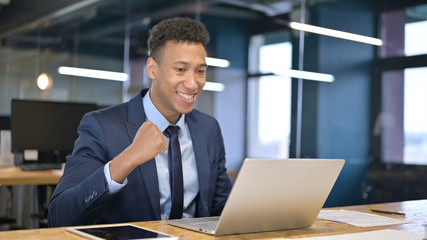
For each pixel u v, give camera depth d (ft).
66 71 24.85
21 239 3.23
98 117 5.11
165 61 4.83
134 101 5.35
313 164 3.76
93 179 4.15
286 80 20.08
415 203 5.94
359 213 4.91
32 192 10.39
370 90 17.78
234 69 22.06
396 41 17.42
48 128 11.29
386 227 4.15
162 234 3.38
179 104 4.89
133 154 4.06
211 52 22.65
